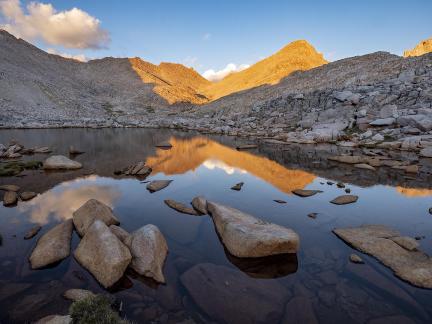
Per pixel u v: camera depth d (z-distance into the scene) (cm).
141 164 2059
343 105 3978
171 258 809
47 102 8125
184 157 2552
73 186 1584
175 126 5984
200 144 3441
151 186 1529
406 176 1781
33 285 677
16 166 2055
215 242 911
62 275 716
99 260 710
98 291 657
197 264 771
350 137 3250
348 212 1192
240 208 1241
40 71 11700
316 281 705
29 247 872
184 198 1380
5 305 608
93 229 798
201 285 682
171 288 671
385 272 738
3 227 1022
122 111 9950
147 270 706
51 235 877
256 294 655
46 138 3884
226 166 2150
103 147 3175
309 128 3875
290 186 1591
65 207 1237
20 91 7869
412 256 791
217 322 570
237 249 817
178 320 573
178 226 1032
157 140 3850
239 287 680
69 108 8388
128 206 1251
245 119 5428
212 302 627
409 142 2594
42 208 1223
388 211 1202
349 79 5312
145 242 774
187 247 877
